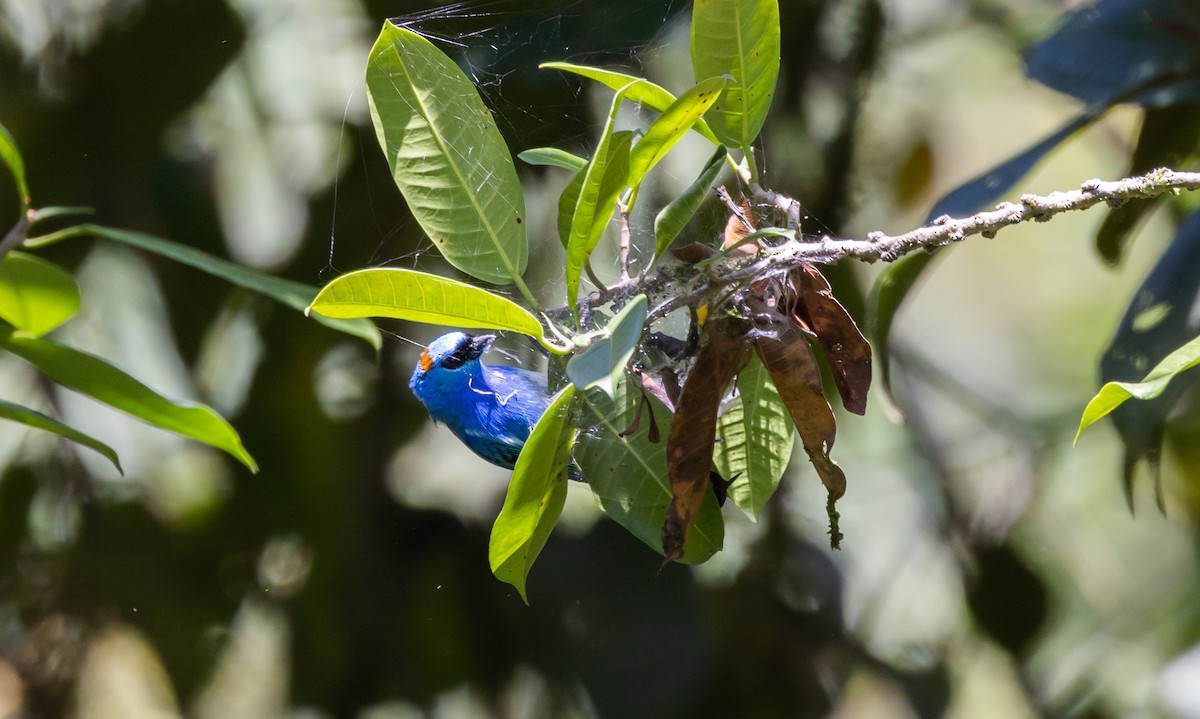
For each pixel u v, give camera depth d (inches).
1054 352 224.2
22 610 163.5
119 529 167.0
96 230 145.4
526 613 164.6
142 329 181.5
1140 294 147.6
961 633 183.3
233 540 165.8
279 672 175.8
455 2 157.4
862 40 176.9
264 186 182.4
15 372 179.2
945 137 204.8
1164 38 151.2
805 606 168.4
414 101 140.2
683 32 157.1
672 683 157.9
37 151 161.3
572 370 136.8
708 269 139.9
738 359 139.7
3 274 145.0
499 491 173.3
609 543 160.9
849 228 176.4
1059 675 182.1
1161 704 156.6
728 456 142.6
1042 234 231.5
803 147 174.7
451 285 138.1
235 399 169.9
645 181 160.1
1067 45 152.6
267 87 182.7
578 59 156.6
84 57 163.9
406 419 168.4
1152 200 150.9
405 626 167.0
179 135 173.3
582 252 139.2
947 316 228.4
